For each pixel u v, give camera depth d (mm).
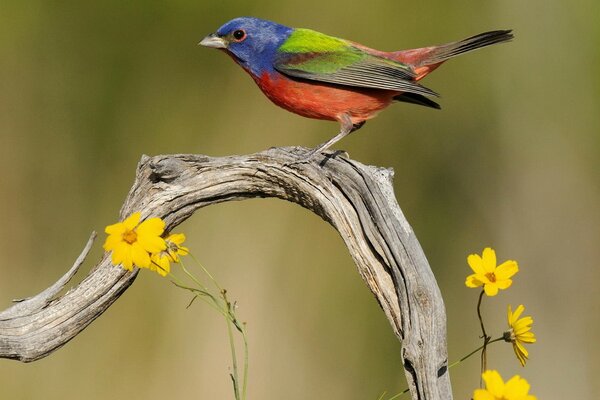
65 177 15555
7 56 15781
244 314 13359
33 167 15516
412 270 6066
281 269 13719
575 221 16797
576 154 16797
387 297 6219
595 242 16750
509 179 16844
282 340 13547
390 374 13984
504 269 5547
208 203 6758
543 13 16703
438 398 5719
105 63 16016
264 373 13289
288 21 16141
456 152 16719
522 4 16672
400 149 16297
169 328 12992
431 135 16516
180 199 6699
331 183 6492
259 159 6660
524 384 4930
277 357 13430
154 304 13031
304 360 13602
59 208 15320
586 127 16797
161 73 15984
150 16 15922
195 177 6684
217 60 15758
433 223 16672
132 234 5609
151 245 5582
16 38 15812
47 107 15875
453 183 16734
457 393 15453
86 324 6535
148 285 13047
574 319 16641
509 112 16859
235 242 13633
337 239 13883
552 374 16422
